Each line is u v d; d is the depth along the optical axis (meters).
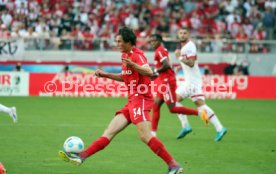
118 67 56.69
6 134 29.64
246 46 59.34
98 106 45.44
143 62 18.95
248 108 46.81
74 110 42.31
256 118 40.00
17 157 23.19
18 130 31.22
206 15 65.56
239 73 58.31
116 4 65.75
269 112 44.12
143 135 19.16
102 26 62.56
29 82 52.66
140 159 23.28
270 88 55.56
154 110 28.89
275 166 22.20
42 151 24.69
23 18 60.47
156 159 23.31
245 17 66.56
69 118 37.38
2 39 55.62
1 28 57.34
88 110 42.56
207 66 58.25
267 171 21.23
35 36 57.50
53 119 36.66
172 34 60.72
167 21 64.62
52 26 60.28
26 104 45.56
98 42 57.84
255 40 60.62
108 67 56.56
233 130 33.34
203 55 58.69
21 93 52.50
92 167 21.52
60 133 30.36
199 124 36.03
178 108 28.78
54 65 56.06
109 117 38.41
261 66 59.38
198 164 22.44
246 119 39.31
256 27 65.94
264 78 55.44
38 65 55.88
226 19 65.69
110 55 57.44
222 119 39.12
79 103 47.38
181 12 64.75
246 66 58.38
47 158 23.08
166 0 66.31
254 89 55.31
